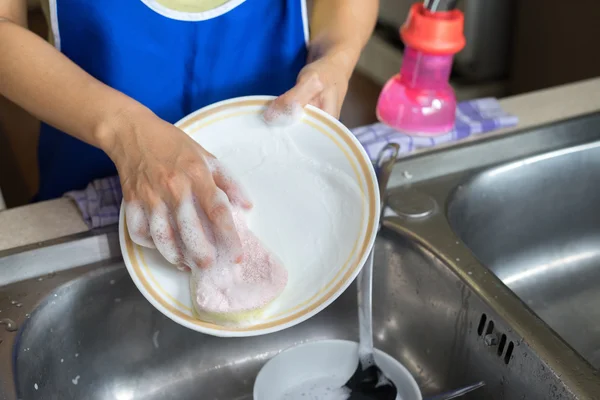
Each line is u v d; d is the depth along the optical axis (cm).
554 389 55
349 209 60
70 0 73
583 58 148
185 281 59
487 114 88
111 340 69
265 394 64
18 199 146
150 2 74
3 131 144
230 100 64
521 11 163
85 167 86
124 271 67
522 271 86
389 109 87
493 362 62
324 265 59
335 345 67
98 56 77
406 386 62
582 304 84
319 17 81
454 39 82
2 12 69
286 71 84
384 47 193
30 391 58
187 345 73
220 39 79
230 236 52
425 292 70
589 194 86
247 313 55
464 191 77
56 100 59
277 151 64
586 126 86
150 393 72
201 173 53
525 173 82
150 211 54
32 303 62
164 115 83
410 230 71
